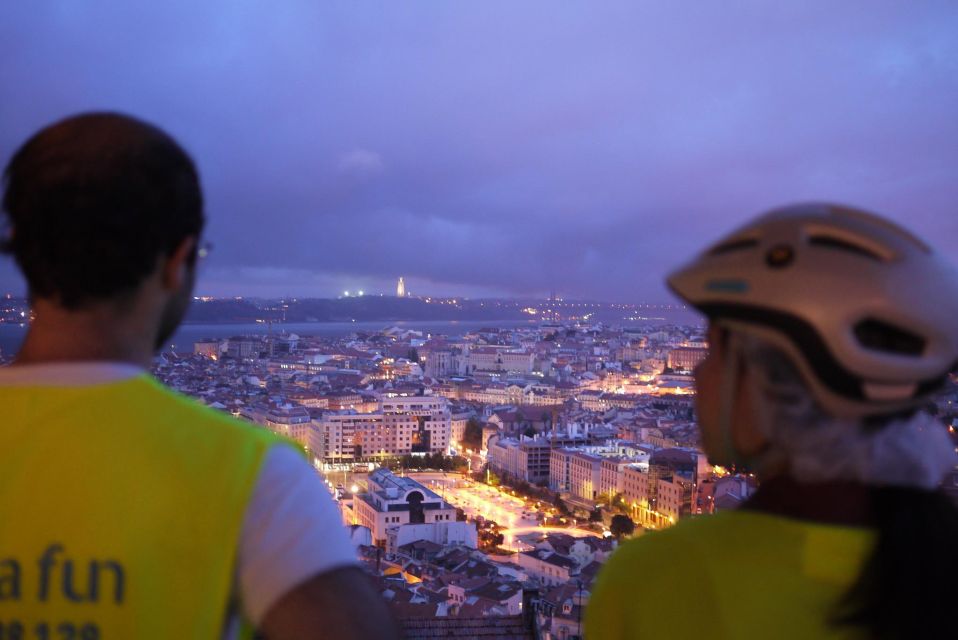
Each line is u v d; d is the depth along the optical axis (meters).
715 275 0.92
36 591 0.76
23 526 0.77
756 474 0.95
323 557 0.80
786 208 0.93
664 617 0.89
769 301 0.85
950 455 0.90
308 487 0.84
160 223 0.84
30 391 0.83
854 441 0.85
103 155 0.82
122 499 0.78
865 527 0.85
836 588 0.83
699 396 1.00
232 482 0.81
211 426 0.85
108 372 0.84
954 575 0.79
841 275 0.83
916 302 0.82
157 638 0.76
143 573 0.77
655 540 0.94
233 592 0.81
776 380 0.87
